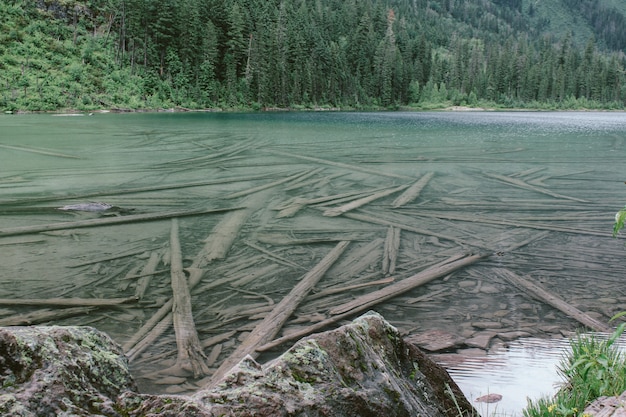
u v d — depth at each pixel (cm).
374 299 498
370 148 1836
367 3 12725
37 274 561
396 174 1269
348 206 910
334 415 179
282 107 7112
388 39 10412
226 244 676
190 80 6209
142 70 5847
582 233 752
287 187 1088
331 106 8088
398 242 695
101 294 506
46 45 5356
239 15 6719
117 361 180
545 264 610
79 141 1961
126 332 421
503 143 2089
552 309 476
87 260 609
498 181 1183
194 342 401
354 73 9544
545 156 1648
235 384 176
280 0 9844
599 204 950
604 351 310
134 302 486
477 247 678
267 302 488
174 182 1133
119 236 712
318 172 1284
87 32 6053
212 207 895
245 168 1340
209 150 1727
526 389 320
